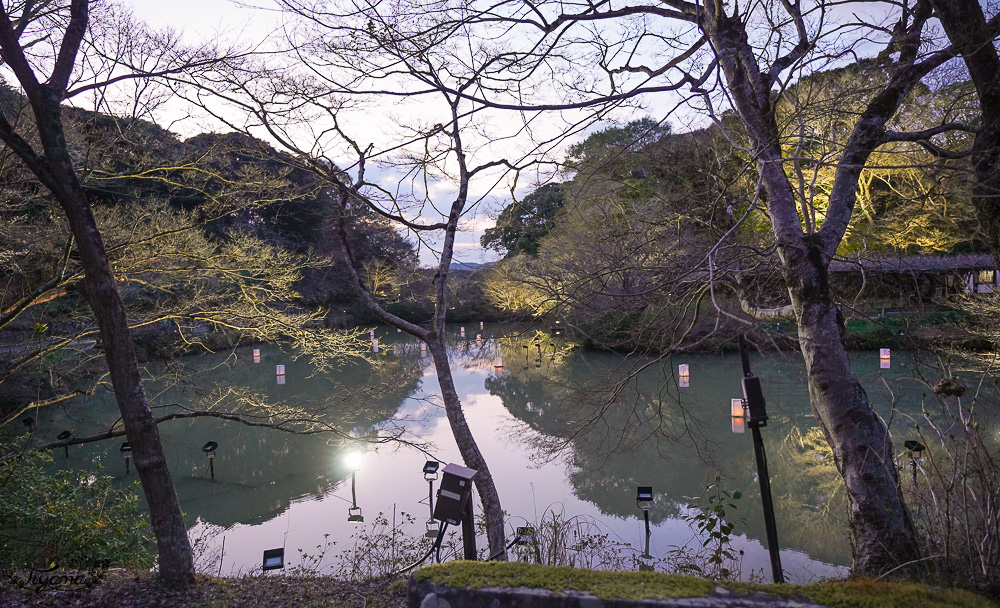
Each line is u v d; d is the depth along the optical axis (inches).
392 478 518.9
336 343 406.3
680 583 96.7
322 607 190.5
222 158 335.9
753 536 368.2
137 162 335.0
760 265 250.7
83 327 367.9
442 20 191.5
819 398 215.0
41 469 299.7
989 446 241.8
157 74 248.2
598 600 91.7
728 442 593.6
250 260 376.5
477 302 1790.1
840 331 228.7
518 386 960.9
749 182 285.9
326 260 456.8
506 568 102.3
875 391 709.3
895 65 199.5
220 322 385.7
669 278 249.1
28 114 294.5
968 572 130.0
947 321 715.4
